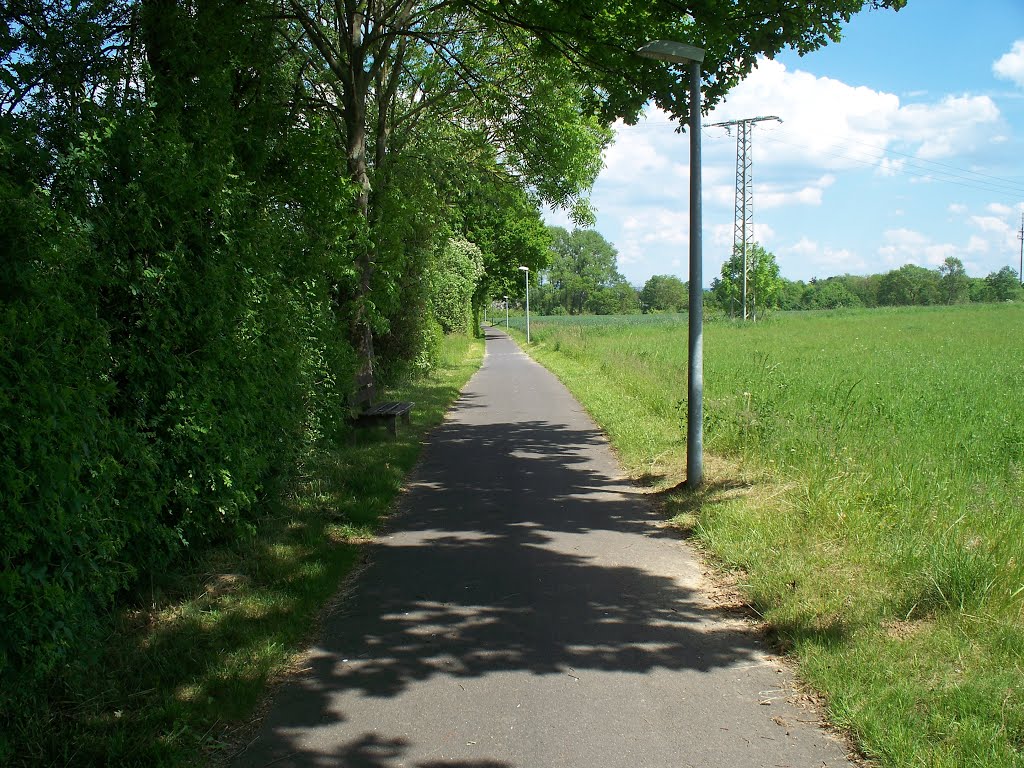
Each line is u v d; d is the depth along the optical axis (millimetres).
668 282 171500
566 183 18422
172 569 5637
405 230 13594
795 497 7324
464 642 4812
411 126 17859
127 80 5352
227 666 4371
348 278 11016
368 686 4242
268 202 7605
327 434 9242
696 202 8422
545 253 54594
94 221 4625
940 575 4918
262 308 6723
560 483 9453
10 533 3297
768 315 70812
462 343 38750
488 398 19172
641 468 9977
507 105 16531
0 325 3355
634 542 6949
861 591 5121
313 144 8344
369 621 5188
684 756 3492
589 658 4555
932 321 50969
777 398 12023
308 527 7090
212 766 3479
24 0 4957
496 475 9961
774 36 9078
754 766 3396
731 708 3930
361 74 12312
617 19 9977
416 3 13727
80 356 4055
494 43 16312
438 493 9008
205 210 5754
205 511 5750
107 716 3758
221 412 5852
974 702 3645
